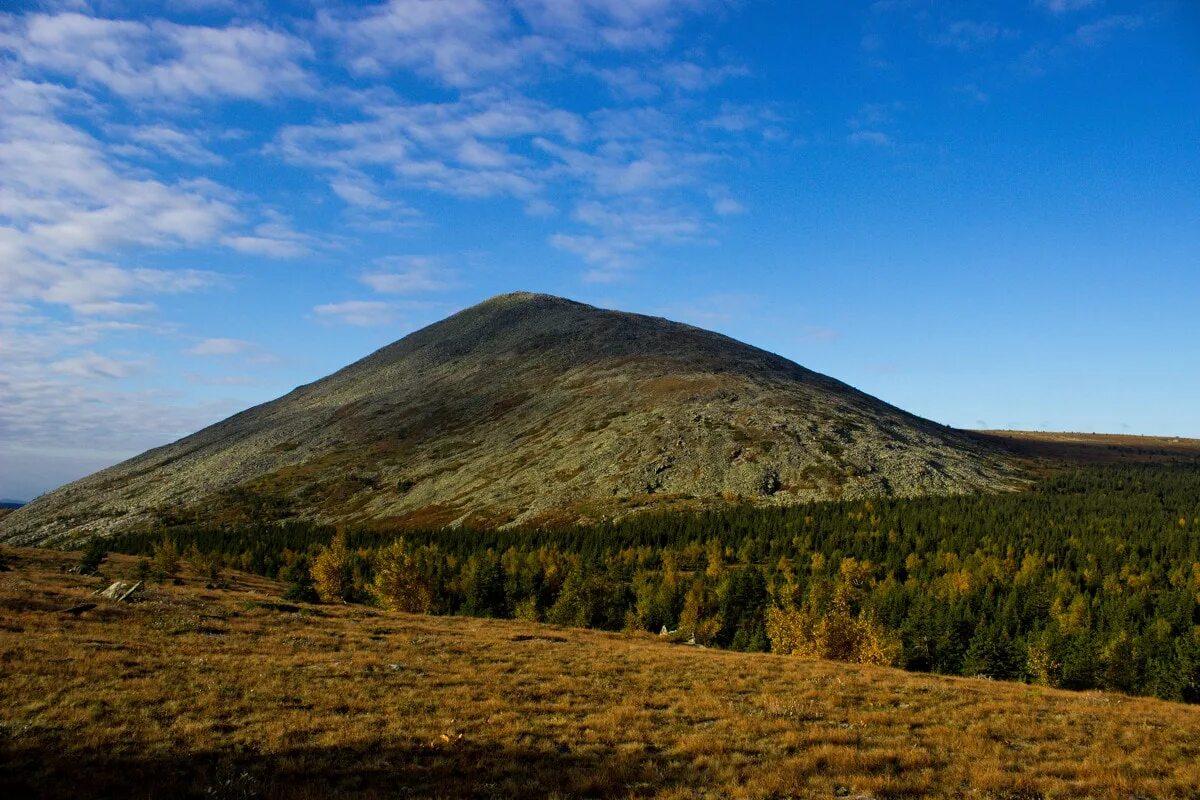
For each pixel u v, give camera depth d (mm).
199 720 21031
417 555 102812
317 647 34500
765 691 30750
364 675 28828
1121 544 116625
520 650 38656
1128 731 25750
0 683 23000
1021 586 93312
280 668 28625
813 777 18828
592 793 17375
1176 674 63219
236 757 18406
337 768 18141
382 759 18875
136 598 42875
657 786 17812
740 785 18094
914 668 77938
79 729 19500
